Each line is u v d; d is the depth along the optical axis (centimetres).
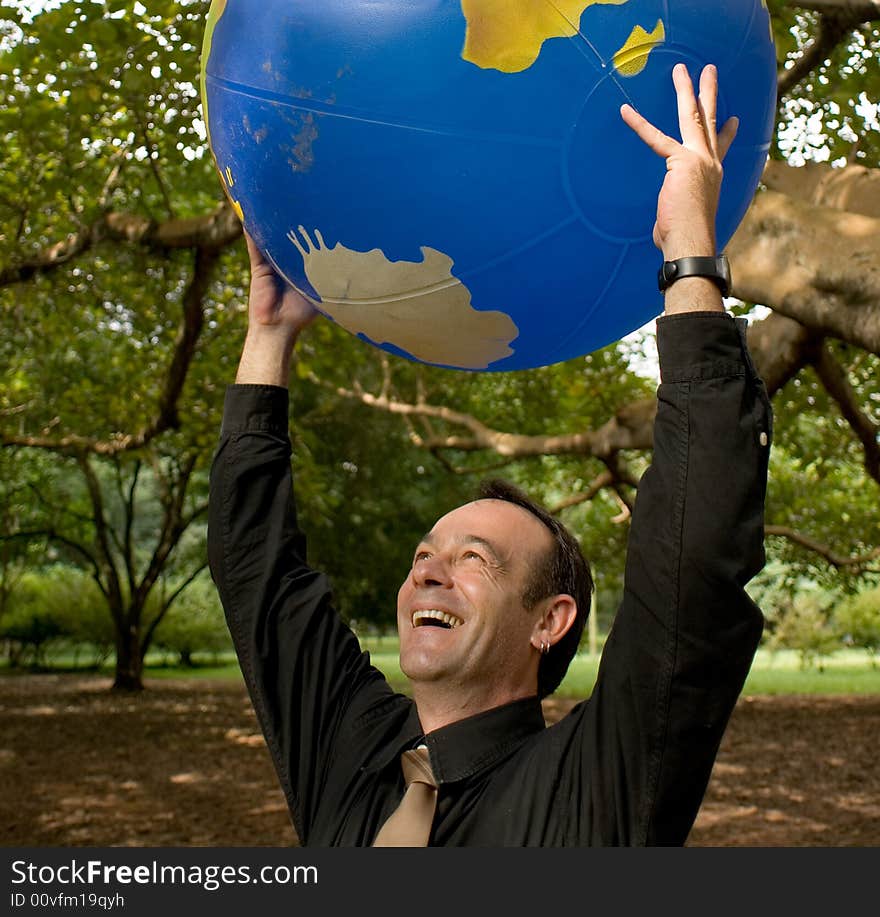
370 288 199
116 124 795
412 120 177
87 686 2277
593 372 1205
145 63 643
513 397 1534
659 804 168
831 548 1575
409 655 198
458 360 218
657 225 184
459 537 204
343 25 178
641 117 180
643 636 169
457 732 192
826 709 1739
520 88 175
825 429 1217
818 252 382
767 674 2575
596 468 1549
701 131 183
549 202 182
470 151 177
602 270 195
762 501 170
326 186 186
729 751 1290
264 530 231
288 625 223
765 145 211
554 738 187
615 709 172
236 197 210
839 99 618
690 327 175
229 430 240
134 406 1300
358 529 2189
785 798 989
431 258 189
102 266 1106
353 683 221
